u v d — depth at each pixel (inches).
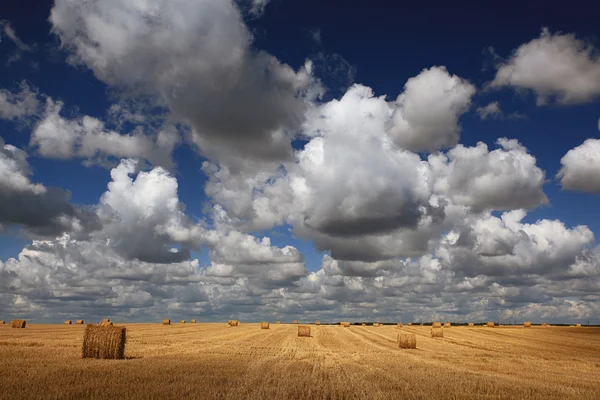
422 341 1987.0
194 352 1178.6
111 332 988.6
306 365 948.6
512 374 908.0
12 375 659.4
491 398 609.9
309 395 582.2
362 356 1234.0
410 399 583.8
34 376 656.4
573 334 2605.8
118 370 756.0
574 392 681.0
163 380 660.1
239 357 1077.8
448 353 1396.4
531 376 879.7
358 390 638.5
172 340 1633.9
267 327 2864.2
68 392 537.3
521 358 1282.0
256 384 658.8
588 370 1021.8
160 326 3026.6
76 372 717.3
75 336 1662.2
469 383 741.9
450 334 2559.1
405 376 812.0
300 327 2111.2
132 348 1270.9
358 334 2397.9
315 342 1755.7
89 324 997.8
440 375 844.0
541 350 1573.6
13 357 911.7
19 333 1843.0
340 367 941.2
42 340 1421.0
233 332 2330.2
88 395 526.3
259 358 1071.0
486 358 1255.5
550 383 778.8
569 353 1477.6
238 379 698.8
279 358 1091.3
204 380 673.6
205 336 1930.4
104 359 958.4
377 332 2642.7
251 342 1641.2
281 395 572.7
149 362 904.3
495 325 3735.2
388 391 641.0
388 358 1192.2
